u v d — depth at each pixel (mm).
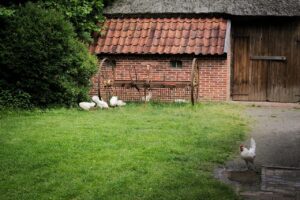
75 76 16969
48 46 16047
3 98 16031
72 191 8023
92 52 19266
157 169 9234
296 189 8352
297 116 15758
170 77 19141
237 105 18000
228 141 11711
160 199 7734
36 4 18109
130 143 11219
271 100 19656
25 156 10102
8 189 8164
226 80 18766
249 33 19625
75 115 15102
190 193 7965
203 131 12750
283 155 10672
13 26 16172
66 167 9289
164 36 19172
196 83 17984
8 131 12523
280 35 19422
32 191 8086
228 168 9641
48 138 11703
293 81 19453
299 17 18922
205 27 19078
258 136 12555
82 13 18734
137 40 19281
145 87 17453
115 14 20016
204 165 9719
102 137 11812
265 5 19031
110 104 17047
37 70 16047
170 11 19547
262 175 9141
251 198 7930
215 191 8094
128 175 8812
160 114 15438
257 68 19672
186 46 18703
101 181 8516
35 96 16344
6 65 16062
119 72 19578
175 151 10523
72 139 11578
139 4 20109
